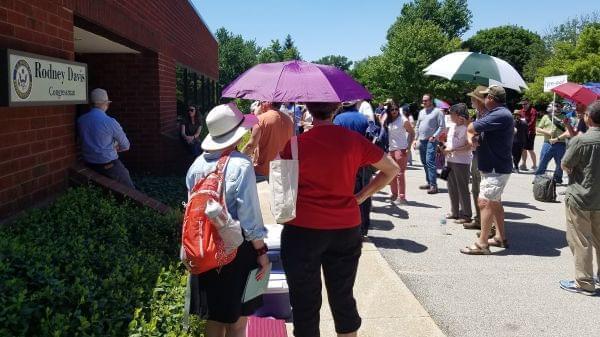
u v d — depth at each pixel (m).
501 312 4.89
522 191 11.37
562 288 5.49
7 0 4.35
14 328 2.75
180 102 15.38
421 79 53.28
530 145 14.84
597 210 5.21
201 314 3.30
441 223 7.66
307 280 3.33
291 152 3.27
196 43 17.55
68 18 5.68
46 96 4.89
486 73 7.71
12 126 4.52
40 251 3.63
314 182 3.27
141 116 10.33
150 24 9.52
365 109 8.12
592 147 5.11
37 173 5.03
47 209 4.86
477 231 7.78
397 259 6.44
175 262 4.80
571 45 43.88
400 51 54.22
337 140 3.31
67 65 5.37
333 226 3.28
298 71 3.56
